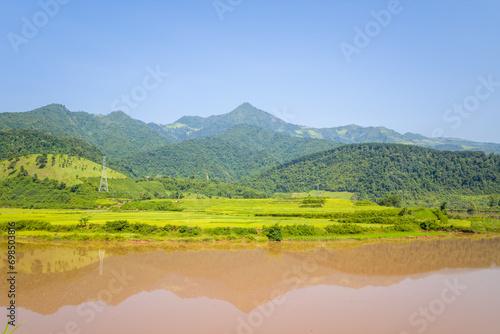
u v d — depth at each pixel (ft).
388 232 316.81
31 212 418.10
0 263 196.85
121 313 125.49
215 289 153.48
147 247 252.01
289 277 172.35
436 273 184.55
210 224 313.94
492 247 264.52
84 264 196.03
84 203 510.17
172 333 109.70
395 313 127.34
